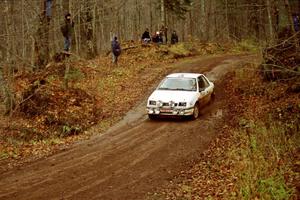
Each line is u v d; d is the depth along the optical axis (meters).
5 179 11.33
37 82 17.88
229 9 43.03
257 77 21.81
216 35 46.53
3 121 16.00
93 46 31.25
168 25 51.09
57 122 16.31
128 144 14.50
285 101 17.09
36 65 21.86
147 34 35.41
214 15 47.81
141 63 29.50
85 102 18.86
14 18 24.17
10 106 16.75
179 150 13.79
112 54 29.53
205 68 27.64
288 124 14.95
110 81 24.33
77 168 12.20
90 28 30.53
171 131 15.94
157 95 17.62
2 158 13.15
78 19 28.34
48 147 14.38
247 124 15.88
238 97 20.33
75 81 22.78
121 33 44.44
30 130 15.49
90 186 10.86
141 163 12.63
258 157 12.45
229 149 13.53
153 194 10.41
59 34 29.64
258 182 10.76
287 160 12.18
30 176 11.55
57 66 22.58
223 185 10.86
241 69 24.81
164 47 33.75
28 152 13.78
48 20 22.20
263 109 17.28
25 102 16.91
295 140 13.52
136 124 17.11
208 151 13.66
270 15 19.33
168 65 29.27
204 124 16.72
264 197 10.05
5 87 16.91
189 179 11.42
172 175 11.70
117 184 11.02
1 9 22.53
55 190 10.58
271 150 12.91
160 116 17.59
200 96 18.09
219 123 16.77
